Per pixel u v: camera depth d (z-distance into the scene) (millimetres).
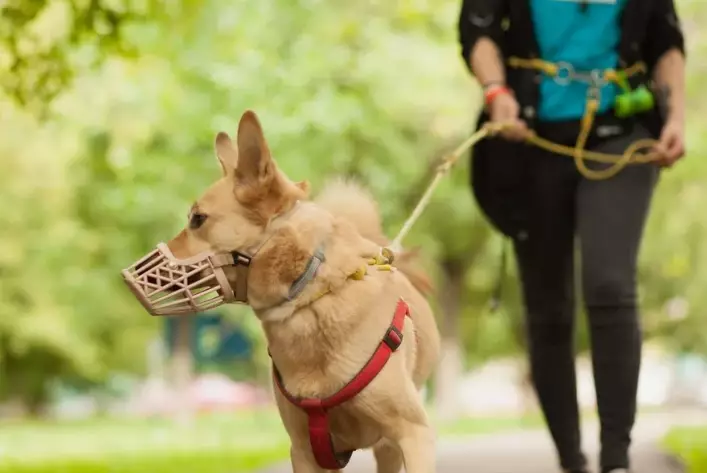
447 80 21297
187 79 21453
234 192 4566
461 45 6613
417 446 4680
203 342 39469
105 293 35312
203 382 46094
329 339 4598
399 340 4707
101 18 11539
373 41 21172
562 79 6293
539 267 6523
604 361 5992
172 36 13594
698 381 56938
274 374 4824
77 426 29156
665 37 6516
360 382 4602
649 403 63375
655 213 26172
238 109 20859
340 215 5160
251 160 4539
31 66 11711
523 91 6371
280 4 20719
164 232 24781
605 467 5984
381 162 21609
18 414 41469
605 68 6297
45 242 33844
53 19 11711
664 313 33875
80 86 22859
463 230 24734
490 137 6492
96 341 37469
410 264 5605
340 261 4613
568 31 6316
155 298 4504
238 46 20703
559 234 6441
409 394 4719
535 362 6664
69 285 34781
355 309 4609
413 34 21500
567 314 6598
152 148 23969
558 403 6637
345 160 20938
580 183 6242
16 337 34969
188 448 14609
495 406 62688
